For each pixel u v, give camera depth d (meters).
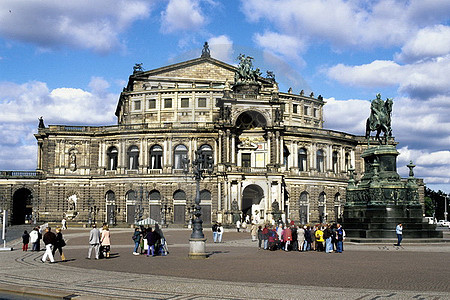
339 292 23.22
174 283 25.80
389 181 64.38
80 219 123.06
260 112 119.69
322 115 143.88
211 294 22.44
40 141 131.38
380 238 59.41
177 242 61.81
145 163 121.75
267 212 114.25
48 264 36.69
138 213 117.62
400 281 27.45
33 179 125.19
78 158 125.25
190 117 127.75
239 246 55.09
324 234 49.12
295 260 39.78
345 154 135.50
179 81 128.75
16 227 110.00
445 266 35.41
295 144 125.50
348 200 69.81
